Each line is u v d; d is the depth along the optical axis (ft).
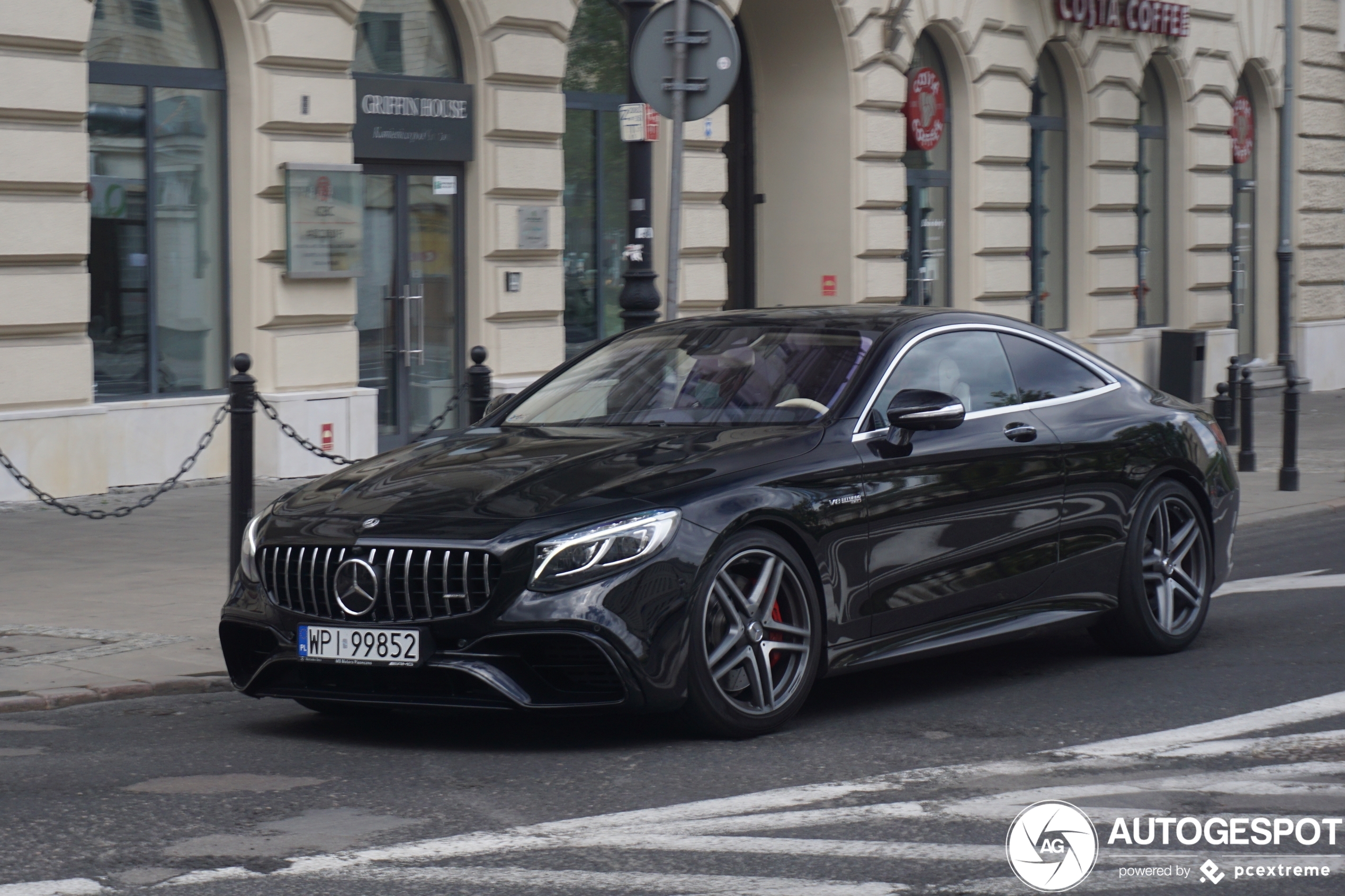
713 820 15.69
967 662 24.41
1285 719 19.92
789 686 19.51
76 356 41.37
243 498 26.91
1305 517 41.47
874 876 13.94
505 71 51.16
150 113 43.96
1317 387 88.02
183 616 27.40
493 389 51.37
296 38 45.68
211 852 14.76
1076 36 72.59
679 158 29.48
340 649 18.54
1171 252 81.25
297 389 46.21
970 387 22.63
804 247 64.54
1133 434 24.25
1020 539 22.33
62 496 40.96
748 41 64.59
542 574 17.92
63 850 14.82
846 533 20.03
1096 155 74.69
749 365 22.12
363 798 16.71
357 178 47.09
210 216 45.55
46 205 40.50
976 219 68.64
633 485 18.80
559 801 16.47
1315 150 87.35
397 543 18.38
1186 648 25.00
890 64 64.13
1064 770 17.58
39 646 24.91
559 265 53.67
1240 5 82.69
